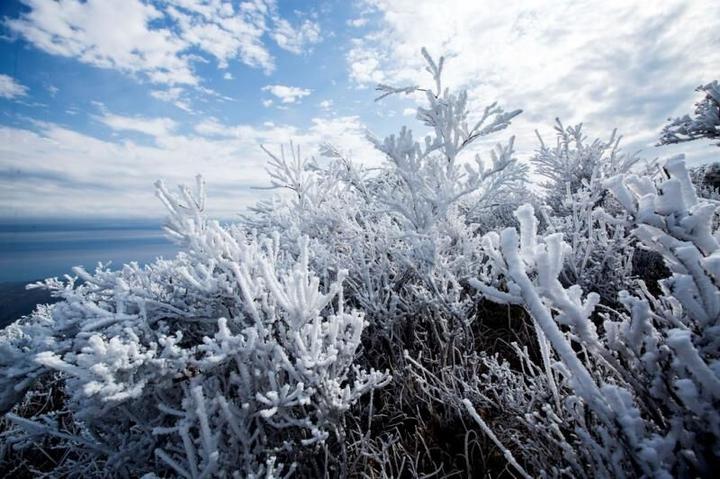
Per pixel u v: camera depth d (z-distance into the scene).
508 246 1.05
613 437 0.98
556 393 1.36
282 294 1.66
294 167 3.93
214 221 1.94
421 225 2.60
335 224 3.59
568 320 1.06
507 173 2.76
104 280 1.92
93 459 1.79
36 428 1.69
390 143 2.53
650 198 1.03
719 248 0.94
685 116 3.72
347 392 1.67
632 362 1.08
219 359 1.43
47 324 1.82
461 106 2.47
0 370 1.48
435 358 2.65
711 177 5.10
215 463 1.30
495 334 3.01
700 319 0.94
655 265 3.51
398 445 1.94
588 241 3.08
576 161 4.98
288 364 1.57
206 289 1.78
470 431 1.84
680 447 0.94
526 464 1.70
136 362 1.32
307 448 1.68
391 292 2.84
